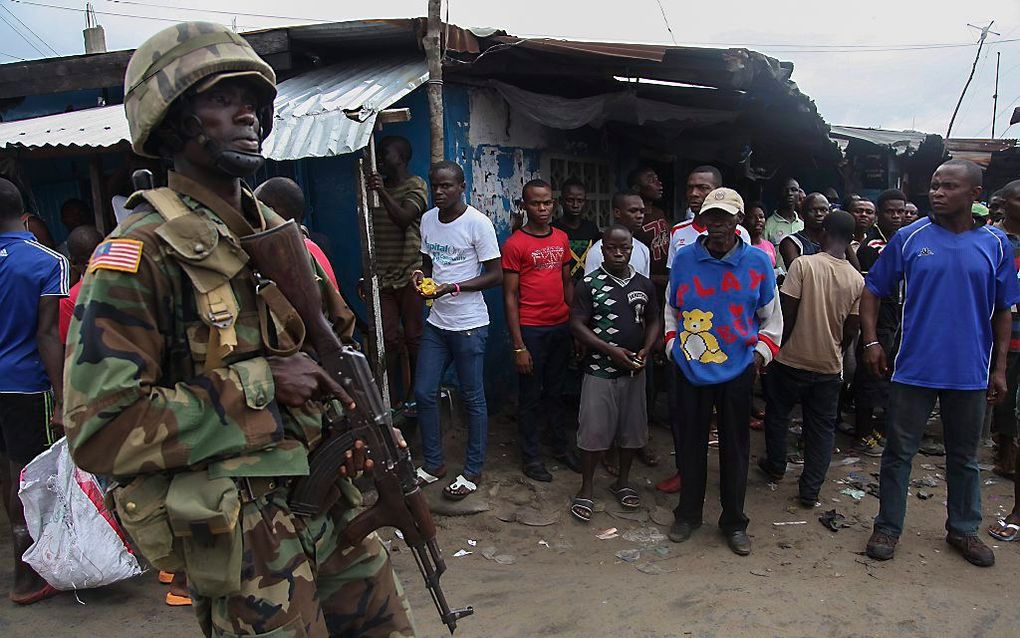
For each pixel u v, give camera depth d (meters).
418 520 1.92
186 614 3.19
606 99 5.45
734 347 3.74
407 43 5.41
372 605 1.96
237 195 1.73
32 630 3.05
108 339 1.47
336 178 5.32
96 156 5.22
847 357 5.44
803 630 2.98
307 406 1.75
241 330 1.64
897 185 11.79
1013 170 14.80
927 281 3.57
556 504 4.39
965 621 3.07
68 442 1.48
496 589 3.43
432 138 4.62
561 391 4.98
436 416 4.49
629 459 4.39
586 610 3.17
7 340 3.29
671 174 8.30
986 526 4.16
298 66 5.71
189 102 1.57
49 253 3.30
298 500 1.73
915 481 4.86
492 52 4.91
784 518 4.26
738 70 5.07
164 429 1.47
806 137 7.57
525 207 4.71
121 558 3.17
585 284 4.23
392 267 5.02
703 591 3.33
